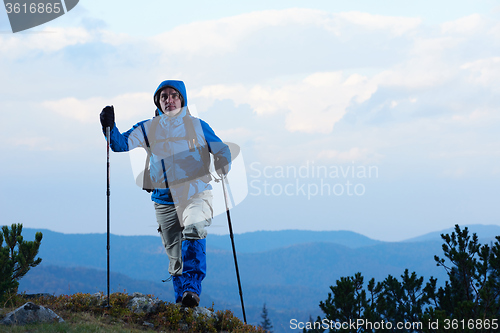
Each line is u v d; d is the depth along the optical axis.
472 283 12.15
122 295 10.84
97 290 11.15
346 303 13.79
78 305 10.36
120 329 9.09
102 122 9.50
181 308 10.38
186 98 10.15
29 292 11.89
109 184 9.52
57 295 11.41
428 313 10.01
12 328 8.17
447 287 13.44
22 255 11.62
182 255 10.09
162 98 9.95
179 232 10.19
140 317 10.15
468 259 12.05
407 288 14.39
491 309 9.93
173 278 10.70
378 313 13.73
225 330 10.60
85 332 8.43
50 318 9.02
